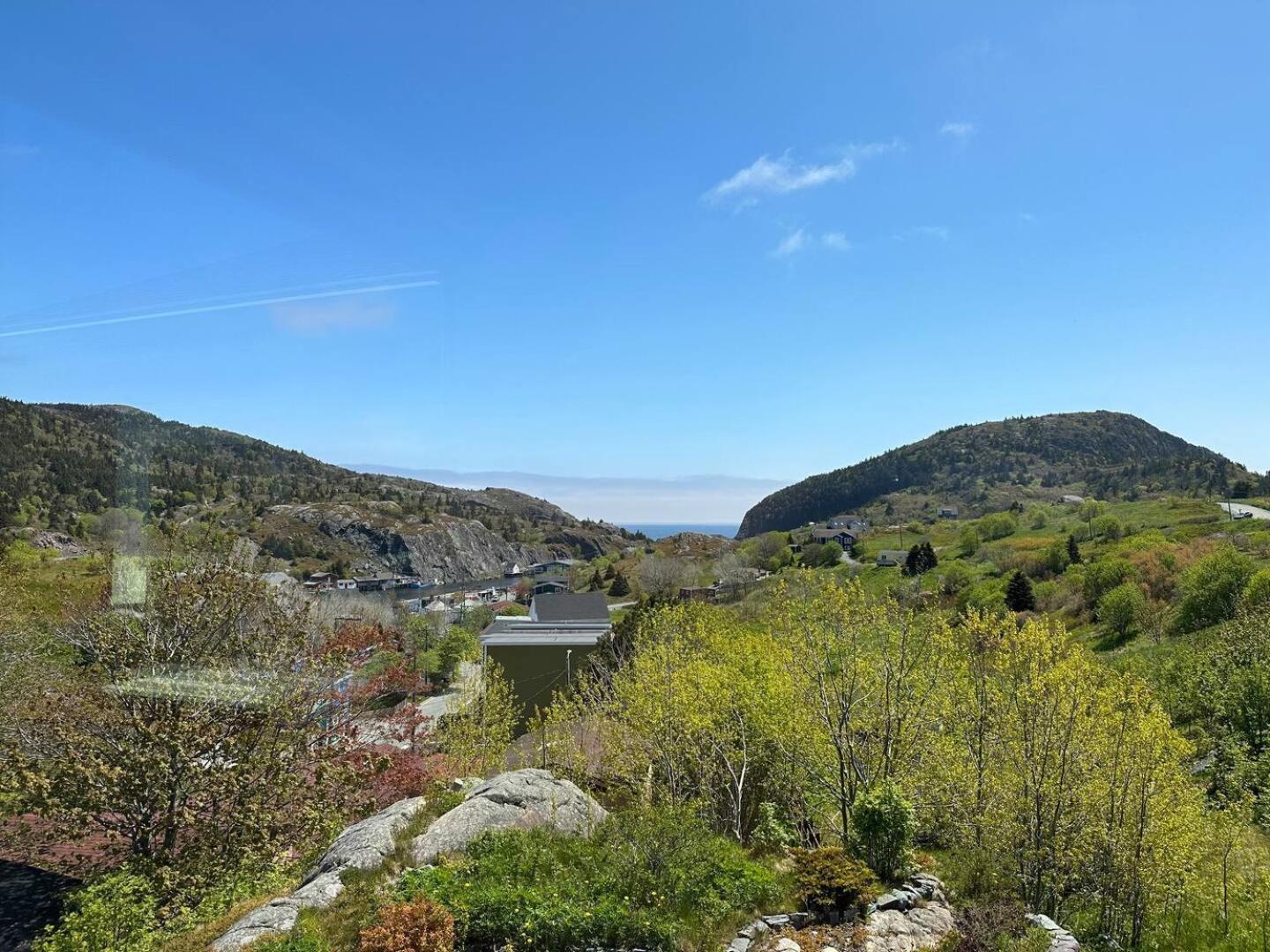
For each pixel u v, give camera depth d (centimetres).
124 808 1385
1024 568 6475
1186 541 6044
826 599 1741
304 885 1032
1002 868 1320
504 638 3784
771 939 923
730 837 1656
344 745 1819
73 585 1496
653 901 947
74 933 945
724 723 1873
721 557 9356
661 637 2350
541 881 961
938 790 1596
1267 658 2281
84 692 1490
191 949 910
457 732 2445
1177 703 2412
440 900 873
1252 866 1420
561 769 2188
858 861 1098
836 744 1584
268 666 1570
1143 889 1374
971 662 1644
